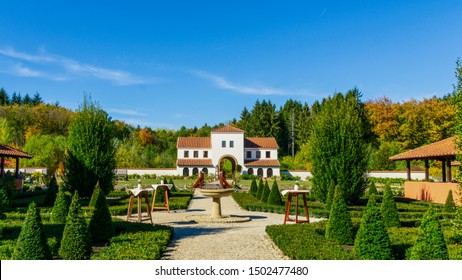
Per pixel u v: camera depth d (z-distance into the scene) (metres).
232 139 64.06
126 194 30.41
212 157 63.47
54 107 101.31
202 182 18.11
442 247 7.52
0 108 88.19
